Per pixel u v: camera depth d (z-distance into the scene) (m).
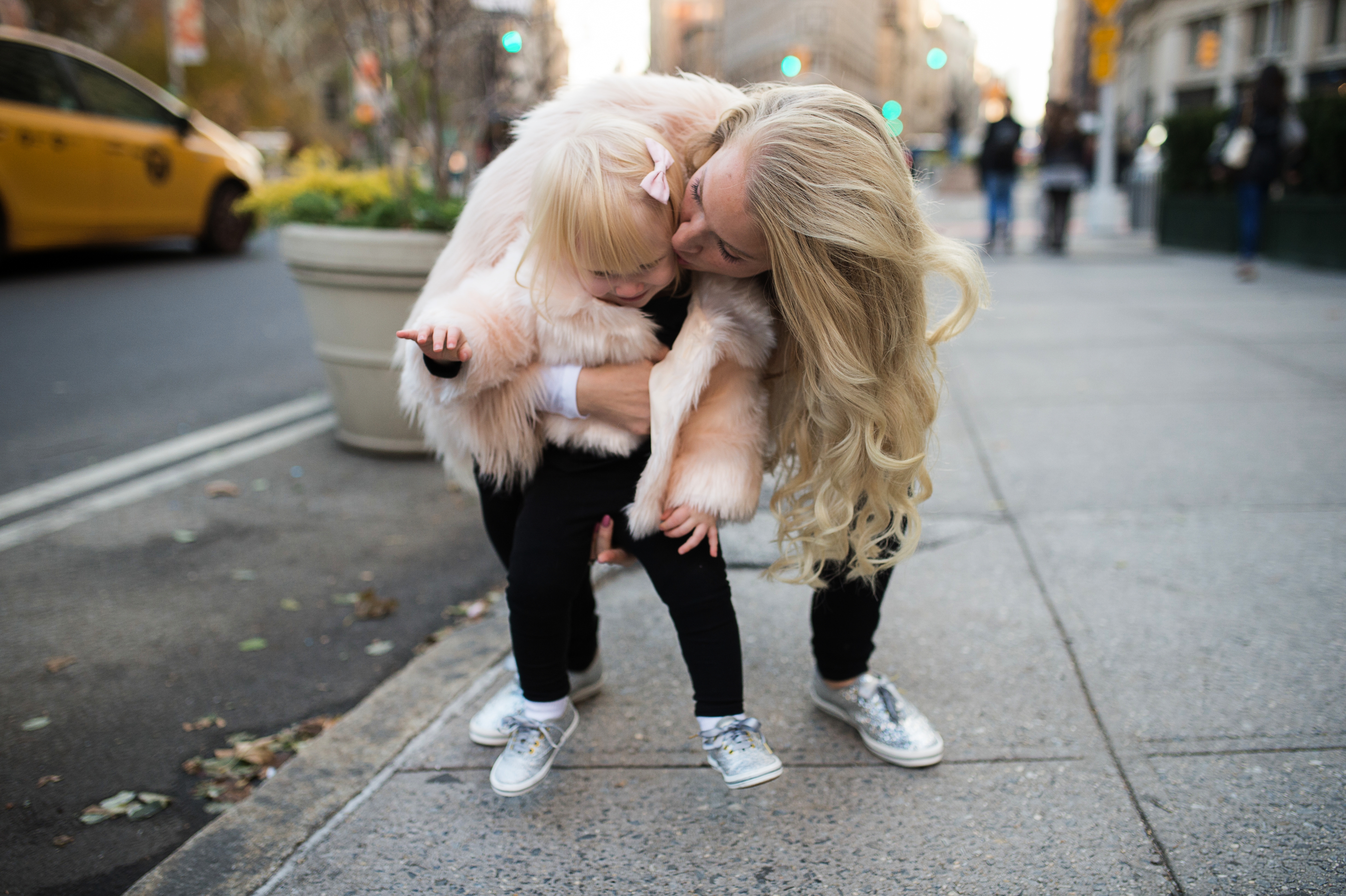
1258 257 10.44
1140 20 45.78
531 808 2.01
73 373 5.75
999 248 11.98
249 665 2.73
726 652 1.85
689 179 1.72
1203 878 1.75
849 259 1.58
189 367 5.97
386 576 3.27
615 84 1.82
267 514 3.77
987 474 3.83
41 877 1.95
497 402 1.82
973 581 2.92
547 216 1.64
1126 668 2.43
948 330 1.72
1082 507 3.45
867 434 1.71
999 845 1.86
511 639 2.58
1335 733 2.13
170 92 30.80
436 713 2.37
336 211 4.28
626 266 1.65
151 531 3.60
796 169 1.53
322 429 4.82
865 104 1.62
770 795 2.03
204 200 9.80
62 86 8.34
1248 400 4.68
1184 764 2.06
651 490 1.79
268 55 37.25
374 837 1.95
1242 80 37.16
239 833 1.97
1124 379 5.18
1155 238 12.64
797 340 1.75
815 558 1.89
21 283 8.29
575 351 1.78
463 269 1.89
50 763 2.30
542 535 1.87
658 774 2.11
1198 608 2.70
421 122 4.63
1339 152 9.09
